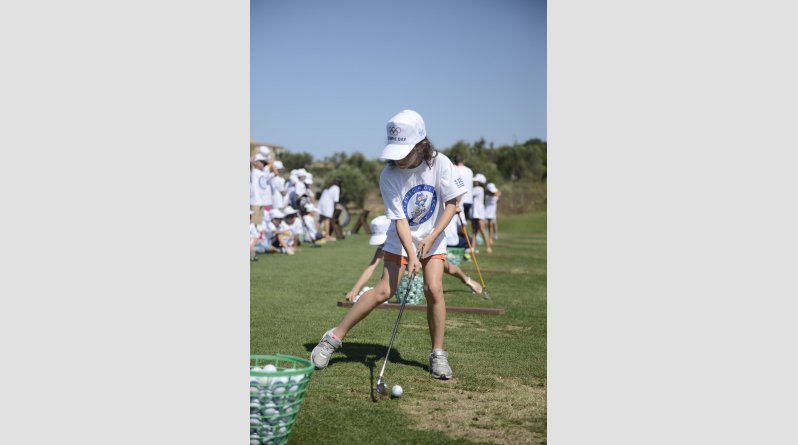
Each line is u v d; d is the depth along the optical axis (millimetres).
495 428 3578
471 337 5719
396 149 4414
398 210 4551
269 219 13586
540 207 30516
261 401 3176
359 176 30469
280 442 3275
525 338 5699
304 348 5207
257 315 6465
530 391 4246
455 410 3861
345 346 5320
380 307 7062
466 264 11945
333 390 4191
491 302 7594
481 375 4578
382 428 3541
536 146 30781
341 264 11312
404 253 4555
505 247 16266
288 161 33094
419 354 5121
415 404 3953
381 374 4125
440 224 4566
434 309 4543
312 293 7914
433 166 4543
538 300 7773
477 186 14469
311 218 16016
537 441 3400
